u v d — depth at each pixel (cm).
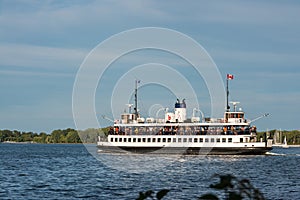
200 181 11281
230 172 13738
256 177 12512
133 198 8538
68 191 9462
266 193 9331
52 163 18388
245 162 17412
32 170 14750
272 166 16038
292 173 13638
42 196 8762
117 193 9150
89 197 8650
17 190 9625
